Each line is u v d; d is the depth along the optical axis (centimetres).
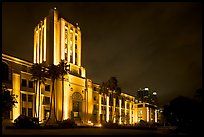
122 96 13888
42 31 10381
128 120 13350
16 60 7056
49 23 9850
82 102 10012
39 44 10525
